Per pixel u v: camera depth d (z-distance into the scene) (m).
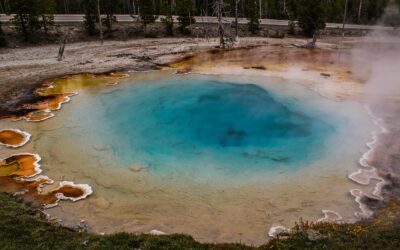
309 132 15.17
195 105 18.20
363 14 45.84
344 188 11.23
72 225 9.52
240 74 22.86
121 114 17.19
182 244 8.24
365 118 16.06
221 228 9.51
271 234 9.12
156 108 17.89
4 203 9.88
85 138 14.80
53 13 34.81
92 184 11.63
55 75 22.80
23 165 12.54
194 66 24.88
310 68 24.03
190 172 12.41
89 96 19.36
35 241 8.16
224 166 12.79
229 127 15.90
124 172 12.41
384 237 8.07
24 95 19.16
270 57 27.30
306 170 12.40
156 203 10.68
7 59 26.77
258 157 13.39
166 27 37.06
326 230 8.59
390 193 10.75
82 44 32.72
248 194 11.09
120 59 26.80
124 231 9.16
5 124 15.73
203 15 46.12
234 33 37.72
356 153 13.27
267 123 16.19
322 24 37.62
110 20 36.50
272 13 47.34
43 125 15.80
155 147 14.19
